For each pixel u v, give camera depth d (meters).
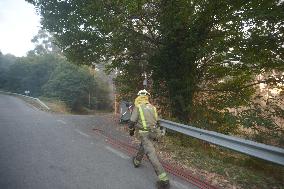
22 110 19.73
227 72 14.35
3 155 7.57
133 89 16.08
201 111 13.56
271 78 13.51
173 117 13.78
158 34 14.09
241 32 12.58
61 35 14.27
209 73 14.52
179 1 12.59
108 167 6.99
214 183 6.45
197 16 12.91
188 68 13.71
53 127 12.05
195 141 10.88
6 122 12.85
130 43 14.34
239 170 7.36
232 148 6.81
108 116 16.89
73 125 12.84
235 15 12.53
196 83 14.15
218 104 14.09
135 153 8.40
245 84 14.73
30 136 10.00
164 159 8.07
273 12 11.17
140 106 6.48
